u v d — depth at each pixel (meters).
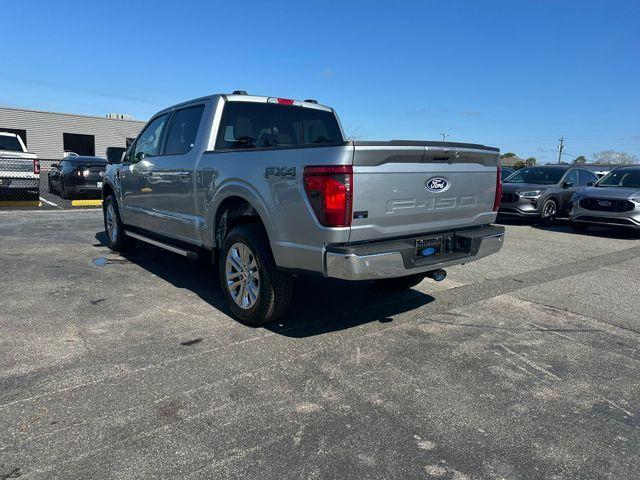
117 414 2.89
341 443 2.65
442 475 2.40
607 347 4.08
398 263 3.72
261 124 5.38
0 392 3.12
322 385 3.30
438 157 3.97
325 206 3.44
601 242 9.73
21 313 4.62
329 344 4.01
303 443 2.64
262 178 3.97
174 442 2.63
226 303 5.07
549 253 8.33
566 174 13.12
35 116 40.28
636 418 2.97
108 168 7.47
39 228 9.95
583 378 3.49
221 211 4.71
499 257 7.89
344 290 5.66
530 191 12.13
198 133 5.09
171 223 5.58
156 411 2.93
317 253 3.58
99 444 2.59
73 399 3.05
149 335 4.14
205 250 5.12
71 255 7.31
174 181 5.37
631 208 10.02
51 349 3.80
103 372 3.42
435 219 4.12
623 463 2.53
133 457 2.49
